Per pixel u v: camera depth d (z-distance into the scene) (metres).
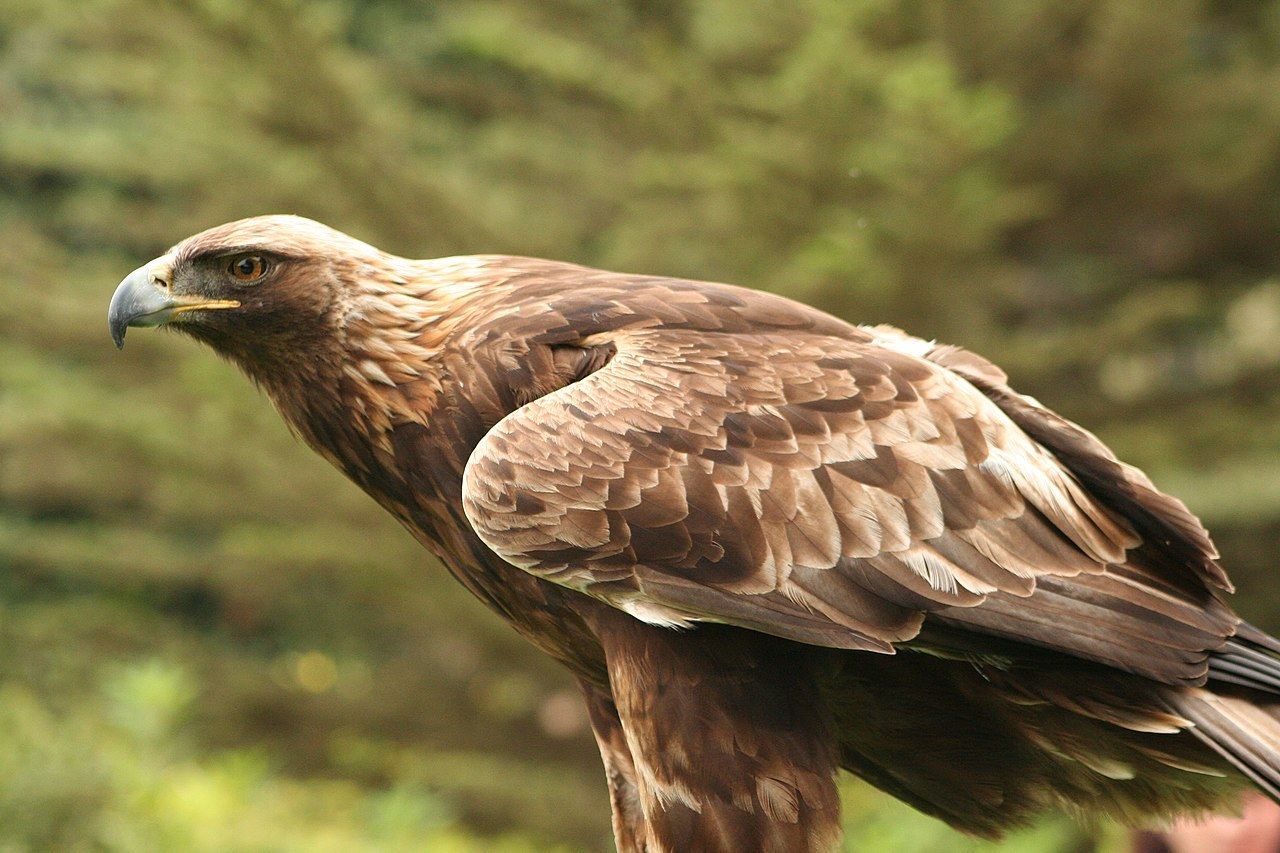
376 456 5.46
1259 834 6.57
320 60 14.88
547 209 18.55
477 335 5.24
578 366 5.13
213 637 23.59
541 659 19.00
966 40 16.38
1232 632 4.81
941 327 16.12
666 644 4.88
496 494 4.89
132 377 18.19
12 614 19.22
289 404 5.61
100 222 18.44
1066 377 18.64
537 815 18.89
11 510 23.17
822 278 14.76
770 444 4.88
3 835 9.48
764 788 4.80
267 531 18.47
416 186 16.20
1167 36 16.39
